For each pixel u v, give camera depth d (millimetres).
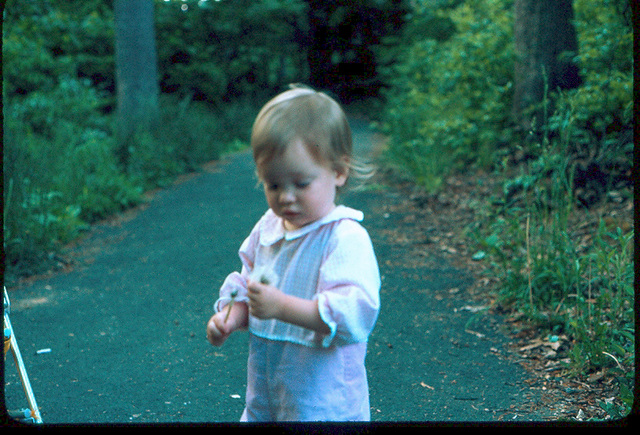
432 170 7609
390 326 3793
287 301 1561
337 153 1631
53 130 9125
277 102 1627
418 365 3250
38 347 3588
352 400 1679
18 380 3141
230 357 3436
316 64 28297
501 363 3238
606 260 3215
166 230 6543
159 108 11102
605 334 3139
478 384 3002
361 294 1591
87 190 7211
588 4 7156
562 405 2725
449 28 11781
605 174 5449
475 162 7879
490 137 7449
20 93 11117
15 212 5305
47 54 11727
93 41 14250
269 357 1698
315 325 1567
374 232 6035
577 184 5520
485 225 5680
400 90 14211
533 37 7301
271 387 1698
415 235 5867
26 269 5117
